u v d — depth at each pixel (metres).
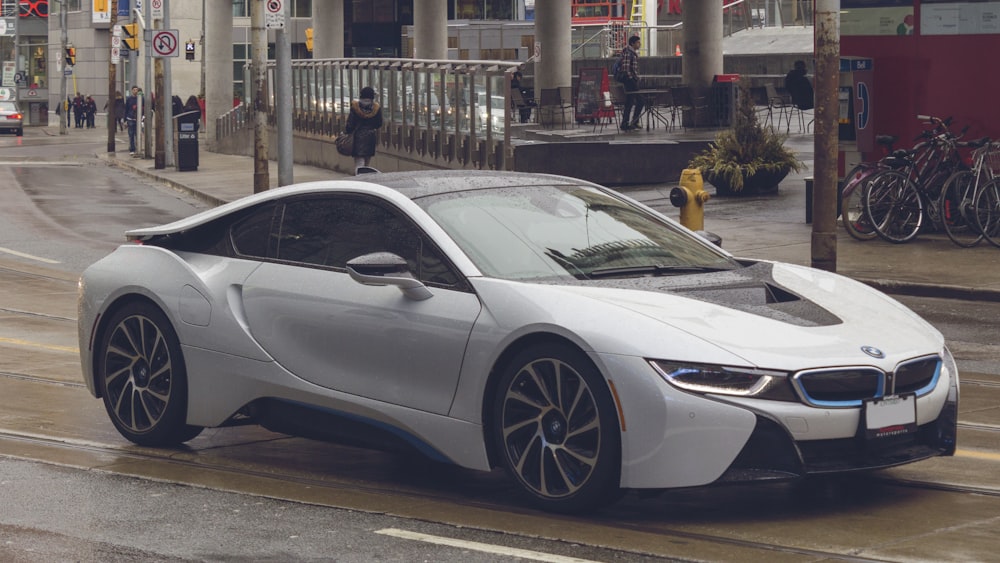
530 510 7.16
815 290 7.60
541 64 45.47
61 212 28.56
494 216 7.77
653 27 62.00
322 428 7.91
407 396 7.46
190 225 8.74
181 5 86.62
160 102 42.75
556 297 6.97
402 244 7.67
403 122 34.62
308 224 8.20
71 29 101.25
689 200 16.59
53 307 15.95
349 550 6.46
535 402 7.01
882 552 6.36
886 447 6.80
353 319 7.68
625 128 39.06
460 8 88.19
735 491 7.57
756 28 56.47
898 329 7.20
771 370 6.50
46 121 94.56
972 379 11.16
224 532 6.81
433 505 7.33
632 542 6.53
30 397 10.64
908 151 19.70
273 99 47.66
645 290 7.13
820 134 14.91
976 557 6.27
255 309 8.17
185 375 8.50
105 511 7.25
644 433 6.53
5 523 7.00
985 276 16.58
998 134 20.30
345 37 89.81
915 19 20.84
